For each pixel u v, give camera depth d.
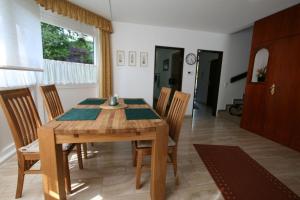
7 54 1.92
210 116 4.85
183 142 2.86
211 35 4.48
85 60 3.54
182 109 1.59
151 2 2.79
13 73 2.13
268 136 3.15
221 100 4.91
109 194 1.56
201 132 3.41
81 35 3.39
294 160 2.36
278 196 1.62
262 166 2.16
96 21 3.33
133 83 4.17
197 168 2.06
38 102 2.62
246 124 3.65
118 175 1.85
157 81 7.13
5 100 1.26
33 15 2.34
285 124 2.85
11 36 1.97
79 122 1.33
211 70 6.30
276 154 2.53
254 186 1.75
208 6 2.88
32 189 1.57
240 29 4.13
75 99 3.40
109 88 3.87
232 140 3.04
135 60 4.08
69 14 2.80
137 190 1.62
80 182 1.71
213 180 1.83
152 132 1.31
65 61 3.13
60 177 1.29
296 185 1.80
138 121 1.40
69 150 1.54
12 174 1.78
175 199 1.52
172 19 3.58
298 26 2.63
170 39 4.21
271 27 3.09
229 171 2.02
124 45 3.97
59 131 1.16
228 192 1.64
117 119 1.44
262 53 3.37
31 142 1.50
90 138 1.24
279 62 2.94
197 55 4.48
